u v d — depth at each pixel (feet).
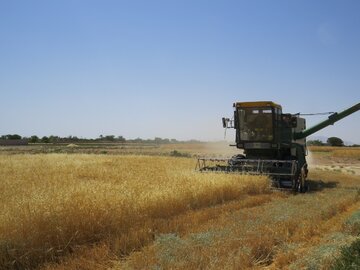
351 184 73.41
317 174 92.79
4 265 23.27
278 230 31.45
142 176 54.39
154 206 35.27
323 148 240.73
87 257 25.62
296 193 58.65
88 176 55.93
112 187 38.45
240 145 69.46
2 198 33.14
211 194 44.06
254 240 27.71
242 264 23.90
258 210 41.70
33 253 24.58
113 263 25.53
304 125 81.05
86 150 212.23
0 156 112.98
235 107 68.80
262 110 67.36
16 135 385.29
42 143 362.33
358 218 35.47
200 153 168.14
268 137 67.31
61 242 26.37
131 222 31.37
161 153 182.19
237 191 48.75
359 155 176.96
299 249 27.73
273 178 61.11
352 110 70.28
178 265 23.52
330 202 47.83
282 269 24.06
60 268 23.65
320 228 33.76
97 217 29.07
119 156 120.26
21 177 52.90
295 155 71.82
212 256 24.72
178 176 51.65
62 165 78.95
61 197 31.17
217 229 32.12
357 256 22.98
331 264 23.03
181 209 38.52
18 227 24.64
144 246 28.48
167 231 31.55
